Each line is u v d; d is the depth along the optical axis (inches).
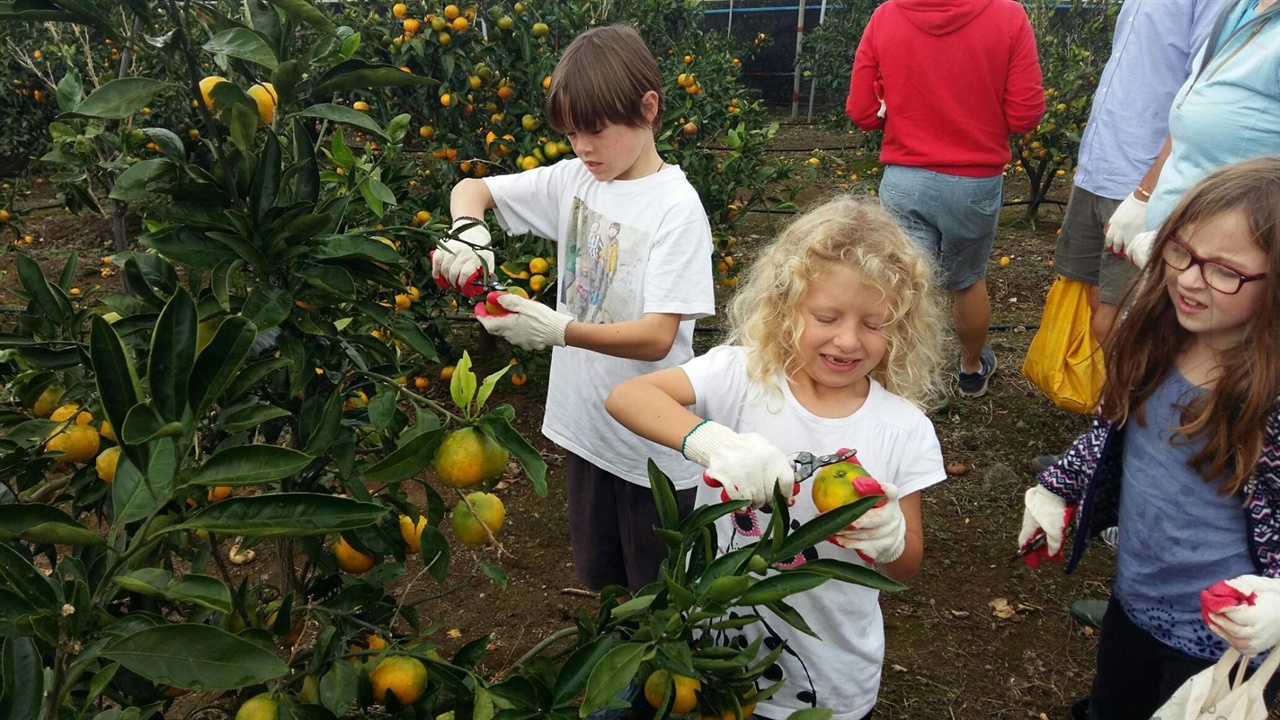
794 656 69.7
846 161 439.5
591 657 51.3
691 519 52.6
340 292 54.6
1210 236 64.1
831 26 534.3
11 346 57.5
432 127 183.3
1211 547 71.0
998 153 155.3
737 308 73.0
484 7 184.9
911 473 67.4
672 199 84.4
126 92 48.0
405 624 121.9
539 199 96.0
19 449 61.1
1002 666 115.0
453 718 57.2
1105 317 134.8
